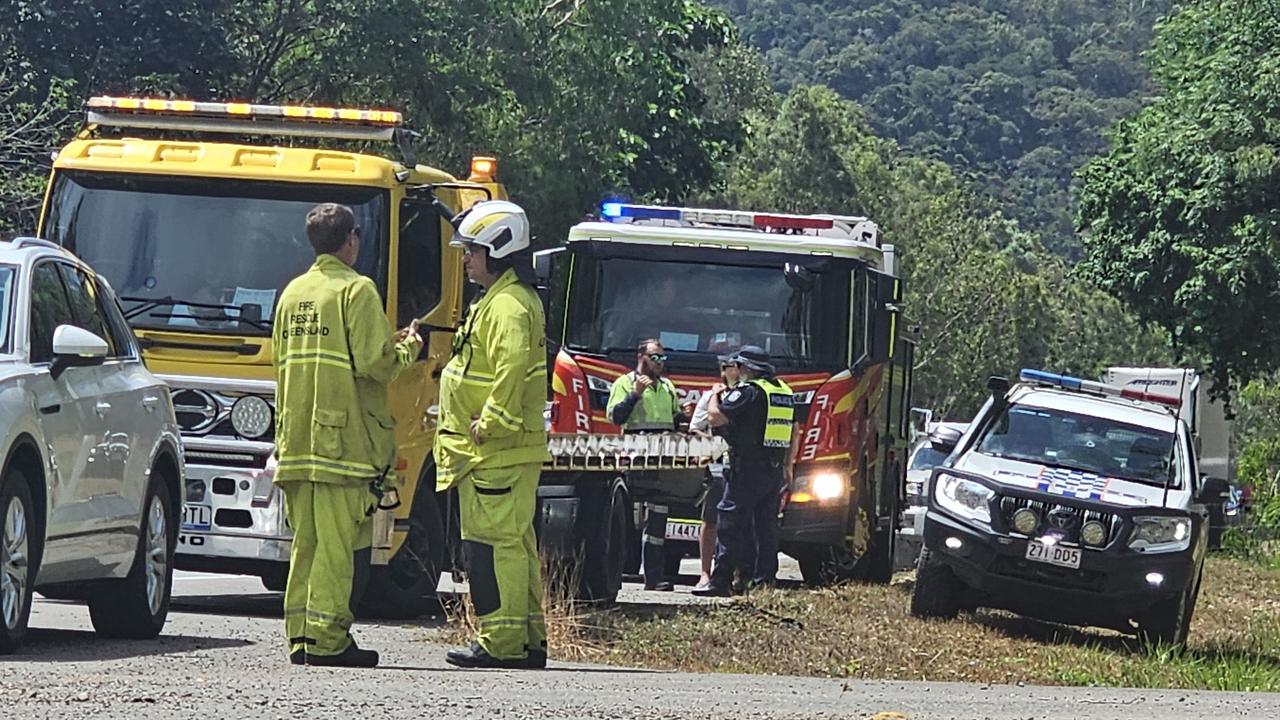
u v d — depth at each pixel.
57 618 12.37
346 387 9.33
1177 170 35.75
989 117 172.38
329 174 13.24
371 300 9.35
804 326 17.56
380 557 13.12
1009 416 15.81
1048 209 159.25
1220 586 23.33
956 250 80.75
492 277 9.41
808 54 194.62
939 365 79.31
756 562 16.16
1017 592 14.53
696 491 16.08
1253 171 34.38
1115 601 14.38
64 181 13.40
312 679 8.55
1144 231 36.53
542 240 37.16
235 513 13.02
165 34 33.38
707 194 44.47
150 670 8.84
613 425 17.44
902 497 22.55
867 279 17.67
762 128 78.00
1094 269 37.25
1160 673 12.44
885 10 196.25
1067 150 174.12
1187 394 33.03
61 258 10.61
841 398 17.53
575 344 17.58
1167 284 36.16
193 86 34.41
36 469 9.50
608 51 37.59
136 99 14.23
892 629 13.69
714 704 8.11
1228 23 36.28
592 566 13.77
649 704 7.97
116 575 10.62
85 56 33.03
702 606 14.20
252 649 10.55
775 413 15.77
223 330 13.09
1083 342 91.75
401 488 13.25
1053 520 14.48
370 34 35.09
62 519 9.80
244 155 13.32
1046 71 187.62
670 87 41.12
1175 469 15.27
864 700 8.66
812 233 18.38
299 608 9.45
